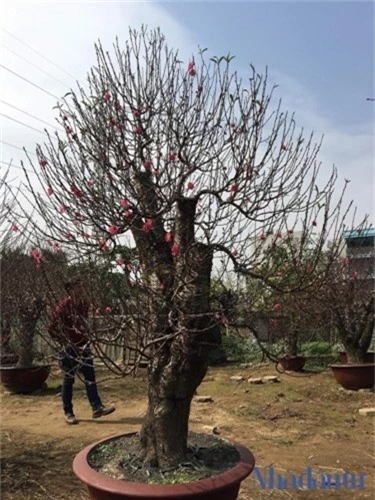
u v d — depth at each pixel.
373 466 4.45
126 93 3.08
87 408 6.57
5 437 5.32
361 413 6.21
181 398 3.03
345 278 6.58
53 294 2.88
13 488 3.89
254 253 2.92
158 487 2.61
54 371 8.92
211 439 3.44
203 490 2.61
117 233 2.78
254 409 6.34
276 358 3.19
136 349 2.81
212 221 2.92
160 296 2.88
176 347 2.99
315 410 6.37
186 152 2.97
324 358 9.96
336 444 5.05
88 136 2.99
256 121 2.83
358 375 7.36
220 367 9.59
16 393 7.60
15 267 6.87
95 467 2.98
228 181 2.86
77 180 2.92
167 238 2.81
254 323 3.13
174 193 2.93
